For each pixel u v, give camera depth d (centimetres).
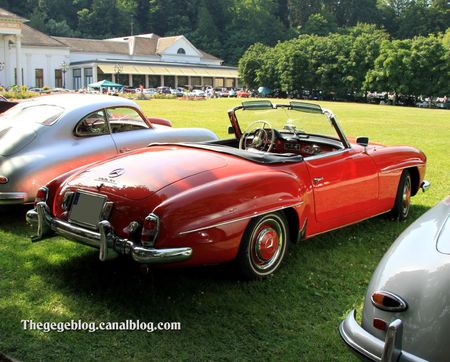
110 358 304
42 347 315
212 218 354
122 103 654
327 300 382
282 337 329
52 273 423
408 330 232
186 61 11469
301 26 14575
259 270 404
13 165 541
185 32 13975
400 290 240
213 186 364
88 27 13662
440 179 851
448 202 303
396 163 540
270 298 382
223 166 403
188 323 345
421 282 237
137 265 438
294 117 520
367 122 2486
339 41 8206
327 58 8125
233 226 366
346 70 7862
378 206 527
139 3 14612
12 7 13475
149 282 406
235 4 14275
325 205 455
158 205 347
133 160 418
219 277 414
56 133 583
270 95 9012
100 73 9556
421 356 226
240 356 308
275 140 548
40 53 8844
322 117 498
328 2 14775
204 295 384
